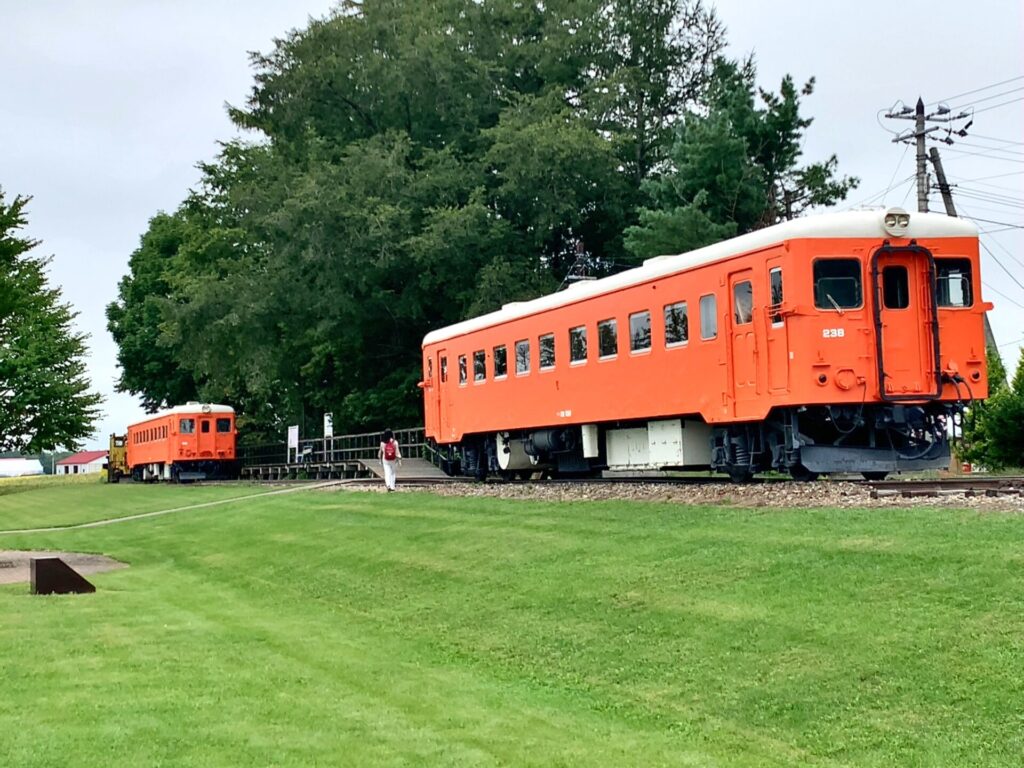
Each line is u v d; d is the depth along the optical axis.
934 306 15.97
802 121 38.62
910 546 10.80
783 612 9.81
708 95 40.75
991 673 7.81
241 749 7.27
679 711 8.44
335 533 19.55
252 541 20.94
